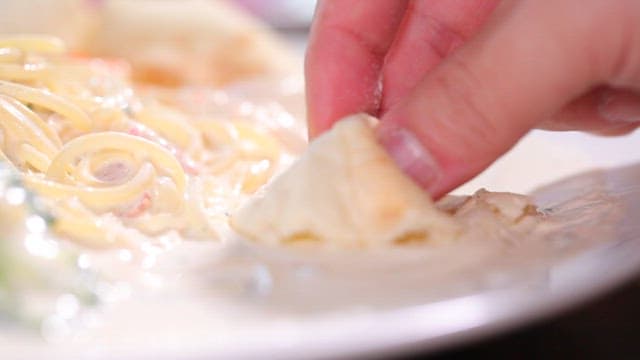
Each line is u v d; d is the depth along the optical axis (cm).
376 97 33
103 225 25
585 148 31
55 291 21
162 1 48
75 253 23
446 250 24
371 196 25
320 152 26
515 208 26
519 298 21
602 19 26
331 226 24
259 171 31
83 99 31
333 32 33
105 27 47
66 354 19
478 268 23
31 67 32
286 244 25
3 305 20
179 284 22
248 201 27
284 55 48
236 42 47
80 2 48
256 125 36
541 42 26
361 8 33
